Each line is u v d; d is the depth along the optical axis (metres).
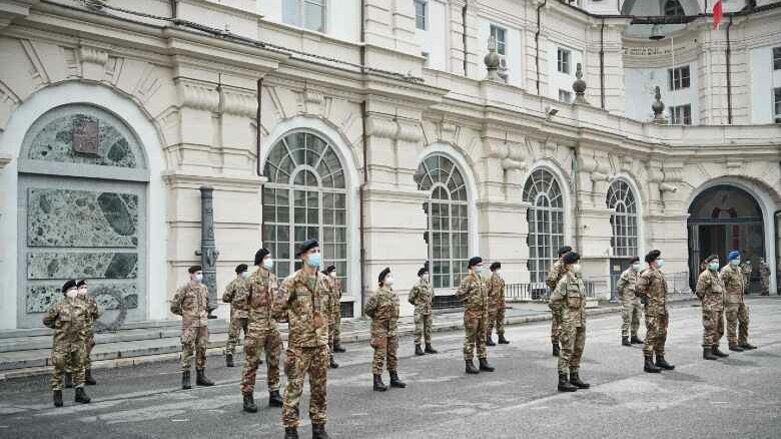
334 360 13.73
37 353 13.38
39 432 8.32
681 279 34.75
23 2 13.95
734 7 38.31
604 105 34.75
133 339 15.15
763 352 14.45
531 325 21.11
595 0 36.94
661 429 8.13
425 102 22.52
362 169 21.19
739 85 37.16
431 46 26.30
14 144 14.47
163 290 16.67
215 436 8.10
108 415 9.22
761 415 8.83
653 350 12.31
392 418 8.85
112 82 15.78
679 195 35.12
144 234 16.53
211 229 16.77
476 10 28.23
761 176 34.72
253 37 18.20
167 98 16.73
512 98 26.58
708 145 34.69
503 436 7.86
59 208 15.21
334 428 8.34
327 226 20.50
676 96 39.25
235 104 17.66
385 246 21.30
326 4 20.75
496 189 26.00
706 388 10.63
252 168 18.25
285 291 7.72
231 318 13.43
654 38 39.38
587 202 30.41
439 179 24.36
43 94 14.89
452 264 24.59
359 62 21.16
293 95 19.50
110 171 15.87
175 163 16.81
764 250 35.38
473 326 12.31
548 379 11.58
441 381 11.55
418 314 14.85
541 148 28.38
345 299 20.38
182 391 10.90
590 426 8.29
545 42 31.94
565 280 10.59
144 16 15.98
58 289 15.12
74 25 14.95
